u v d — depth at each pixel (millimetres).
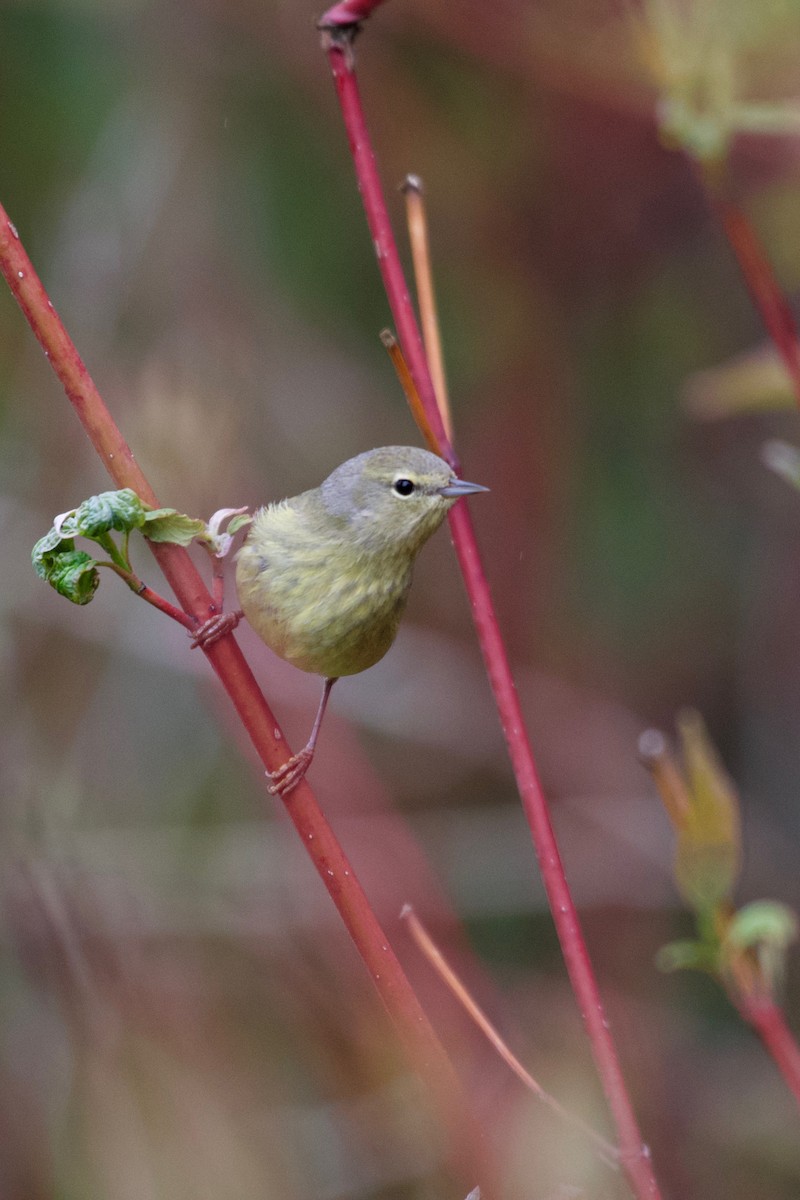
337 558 6535
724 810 5082
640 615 13508
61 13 12336
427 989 9617
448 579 13125
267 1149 8125
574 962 4648
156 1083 8344
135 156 12609
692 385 12883
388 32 12250
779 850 12883
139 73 12602
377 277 13398
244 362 11953
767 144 9836
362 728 12117
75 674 10969
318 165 13078
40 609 11023
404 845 10461
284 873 10281
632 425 13562
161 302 12250
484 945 11727
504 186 12648
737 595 13625
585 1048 9039
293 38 12469
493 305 13055
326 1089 8477
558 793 12484
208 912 9812
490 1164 4531
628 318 13156
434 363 5410
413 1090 7727
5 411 11797
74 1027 8750
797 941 10664
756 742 13414
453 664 12688
